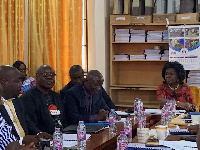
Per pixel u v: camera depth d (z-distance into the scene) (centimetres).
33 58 533
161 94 448
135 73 598
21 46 523
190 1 544
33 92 344
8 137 221
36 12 534
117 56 574
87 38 576
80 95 369
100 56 572
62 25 550
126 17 560
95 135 280
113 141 272
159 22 550
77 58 557
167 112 340
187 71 543
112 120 305
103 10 567
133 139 264
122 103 580
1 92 240
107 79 583
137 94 592
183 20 541
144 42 559
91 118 345
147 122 373
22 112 302
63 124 356
